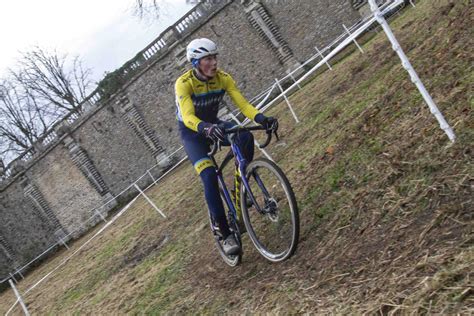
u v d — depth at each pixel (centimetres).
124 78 3098
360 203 426
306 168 600
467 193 338
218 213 467
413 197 378
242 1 2909
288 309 358
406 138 461
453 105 448
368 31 2302
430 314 264
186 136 480
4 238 3341
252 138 459
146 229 1145
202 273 578
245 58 2983
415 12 1202
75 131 3222
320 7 2806
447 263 290
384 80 693
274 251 471
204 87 465
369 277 331
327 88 1157
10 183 3331
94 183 3225
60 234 3306
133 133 3148
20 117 4438
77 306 887
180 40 2977
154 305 582
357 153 512
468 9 644
